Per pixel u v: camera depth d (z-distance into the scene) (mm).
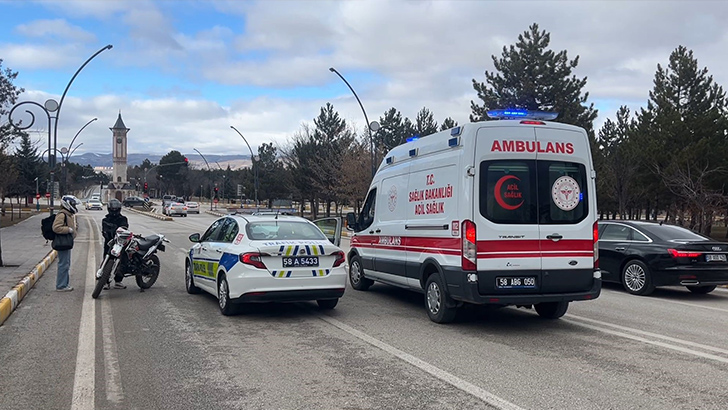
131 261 11258
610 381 5770
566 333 8055
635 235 12320
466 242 7785
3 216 41219
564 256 8070
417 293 11594
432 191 8766
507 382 5719
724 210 27969
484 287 7785
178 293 11328
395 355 6746
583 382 5730
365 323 8617
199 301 10414
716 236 33344
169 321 8648
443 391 5430
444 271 8250
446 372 6055
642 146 30312
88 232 32562
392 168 10469
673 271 11352
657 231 12180
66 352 6840
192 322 8586
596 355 6816
